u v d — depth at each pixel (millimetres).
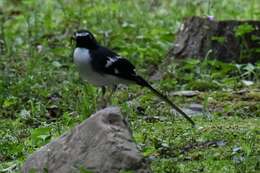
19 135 11875
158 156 10188
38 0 19766
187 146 10547
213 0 19312
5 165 10250
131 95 14000
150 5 19688
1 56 16000
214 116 12508
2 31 17016
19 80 14531
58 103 13758
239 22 15836
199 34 16094
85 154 8688
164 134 11141
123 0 19750
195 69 15578
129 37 17641
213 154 10047
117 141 8531
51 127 11602
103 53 11133
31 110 13312
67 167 8750
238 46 15828
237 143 10484
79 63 11188
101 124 8727
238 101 13641
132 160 8391
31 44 16688
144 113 12805
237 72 15414
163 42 16984
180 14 19328
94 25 18031
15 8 21016
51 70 15148
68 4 19828
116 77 11273
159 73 15672
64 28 18172
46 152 9070
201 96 13977
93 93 13305
